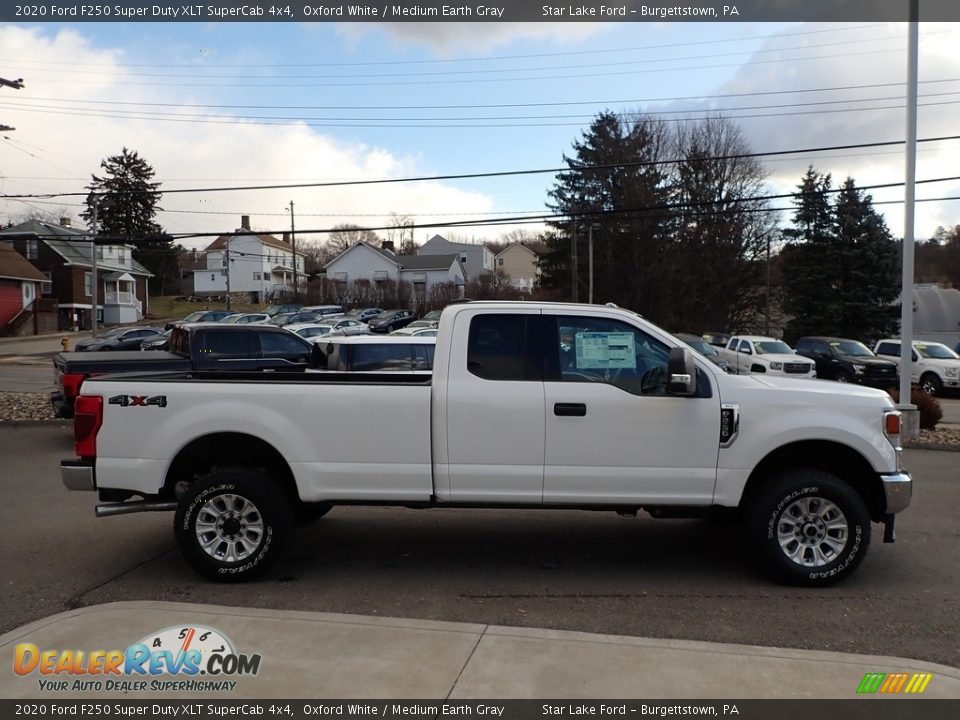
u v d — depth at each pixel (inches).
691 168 2084.2
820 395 209.6
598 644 157.9
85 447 210.1
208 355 463.5
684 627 176.4
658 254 2108.8
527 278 3981.3
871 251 1713.8
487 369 209.6
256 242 3348.9
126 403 209.2
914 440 485.7
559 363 210.5
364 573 218.1
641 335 212.2
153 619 170.6
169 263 3604.8
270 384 209.8
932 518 288.8
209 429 207.5
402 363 462.6
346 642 158.2
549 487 206.7
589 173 2146.9
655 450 205.6
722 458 205.6
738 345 1012.5
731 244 2092.8
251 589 203.5
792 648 163.6
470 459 206.5
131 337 1386.6
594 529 270.2
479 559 232.8
